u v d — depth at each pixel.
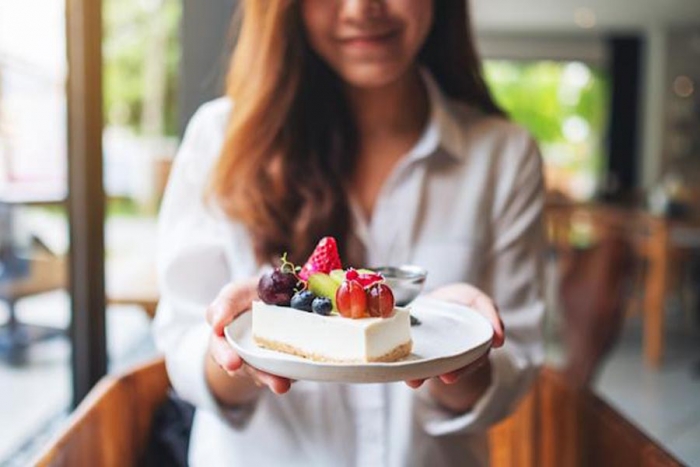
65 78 1.43
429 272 0.90
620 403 3.04
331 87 0.93
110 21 4.56
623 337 4.13
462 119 0.98
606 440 0.97
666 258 3.67
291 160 0.91
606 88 7.93
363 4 0.81
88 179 1.47
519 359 0.85
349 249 0.91
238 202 0.90
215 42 2.50
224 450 0.92
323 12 0.84
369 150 0.96
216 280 0.93
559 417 1.07
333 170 0.92
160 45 4.70
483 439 0.95
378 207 0.92
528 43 7.74
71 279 1.50
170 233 0.94
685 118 7.80
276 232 0.90
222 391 0.82
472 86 1.01
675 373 3.51
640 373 3.50
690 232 4.27
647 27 7.55
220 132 0.96
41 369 1.95
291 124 0.91
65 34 1.41
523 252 0.93
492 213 0.93
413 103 0.96
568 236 4.41
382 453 0.89
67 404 1.81
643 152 7.93
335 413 0.89
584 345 2.65
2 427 1.67
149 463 1.12
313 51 0.92
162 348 0.90
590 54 7.83
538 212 0.95
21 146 1.70
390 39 0.83
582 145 8.07
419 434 0.89
